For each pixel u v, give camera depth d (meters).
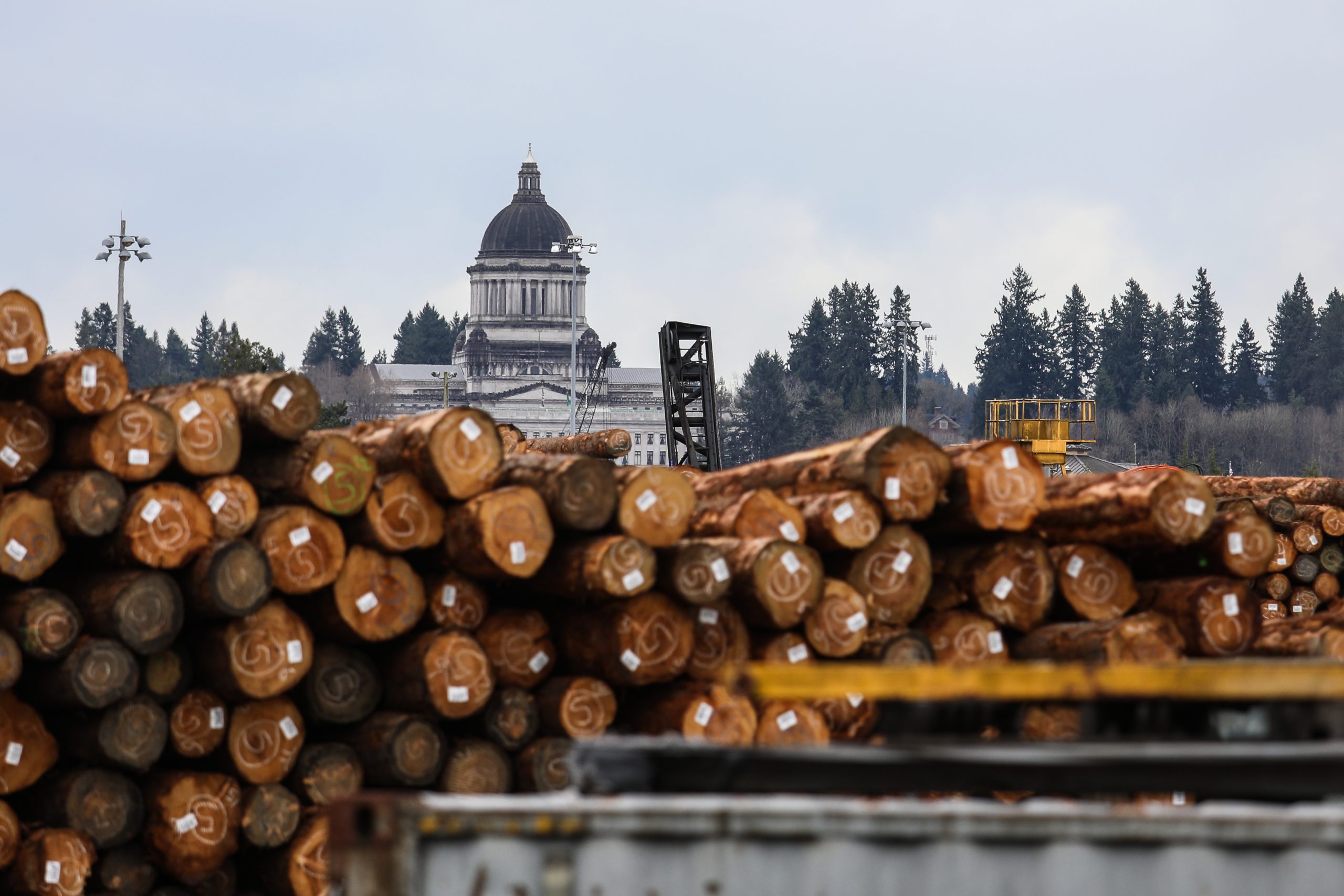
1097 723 24.70
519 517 38.25
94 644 35.75
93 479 36.44
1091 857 20.83
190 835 37.00
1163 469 44.88
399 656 39.34
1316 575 72.12
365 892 19.94
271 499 39.44
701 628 39.59
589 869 20.69
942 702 24.36
